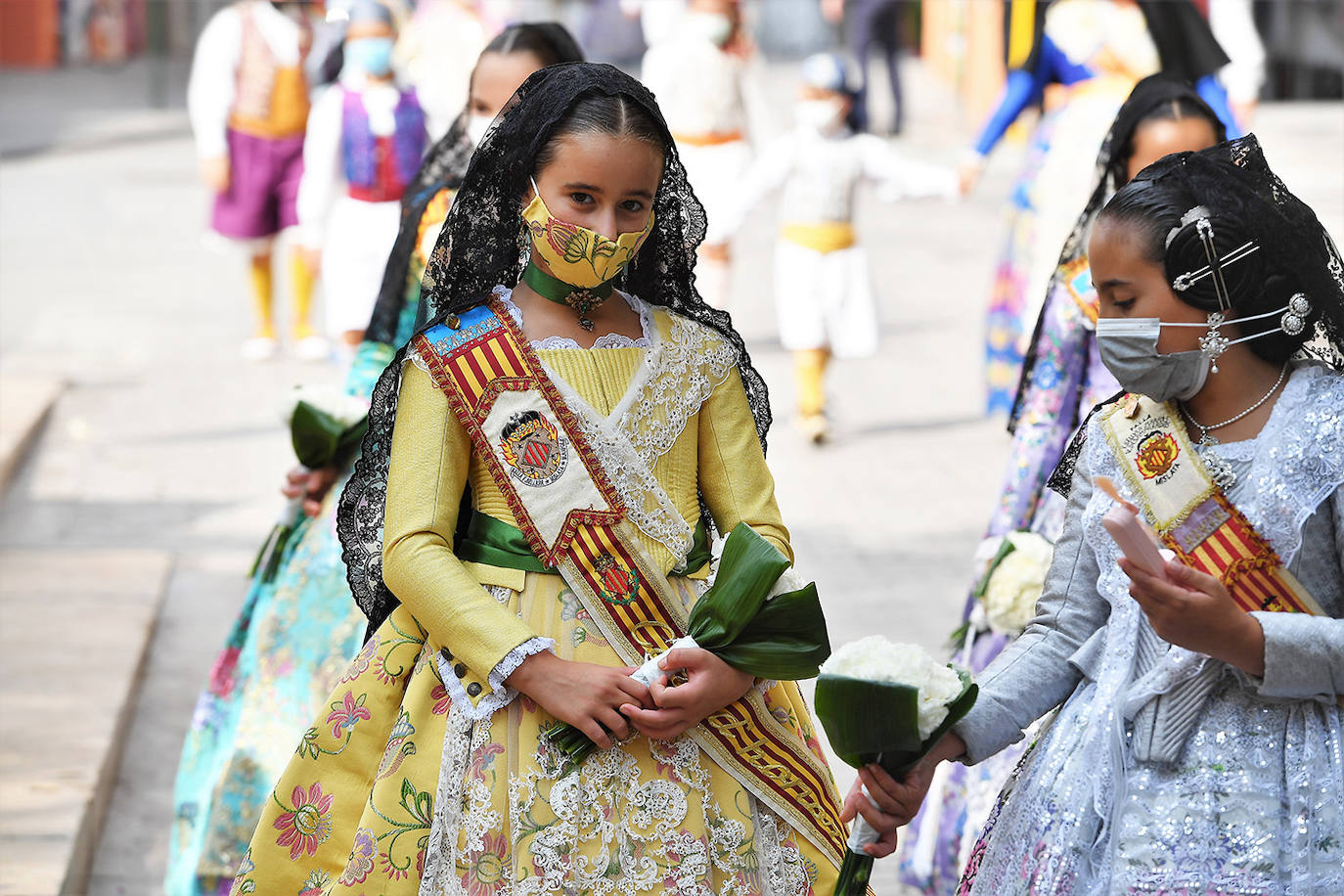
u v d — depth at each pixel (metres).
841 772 12.42
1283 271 5.91
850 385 24.23
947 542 17.33
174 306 29.94
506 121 6.53
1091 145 15.55
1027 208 15.91
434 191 9.20
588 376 6.55
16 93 68.62
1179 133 9.02
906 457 20.58
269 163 25.23
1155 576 5.64
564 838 6.21
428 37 23.86
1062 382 9.23
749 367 7.06
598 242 6.34
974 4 54.47
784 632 6.26
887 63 51.06
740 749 6.52
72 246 35.66
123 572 16.52
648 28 27.75
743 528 6.29
